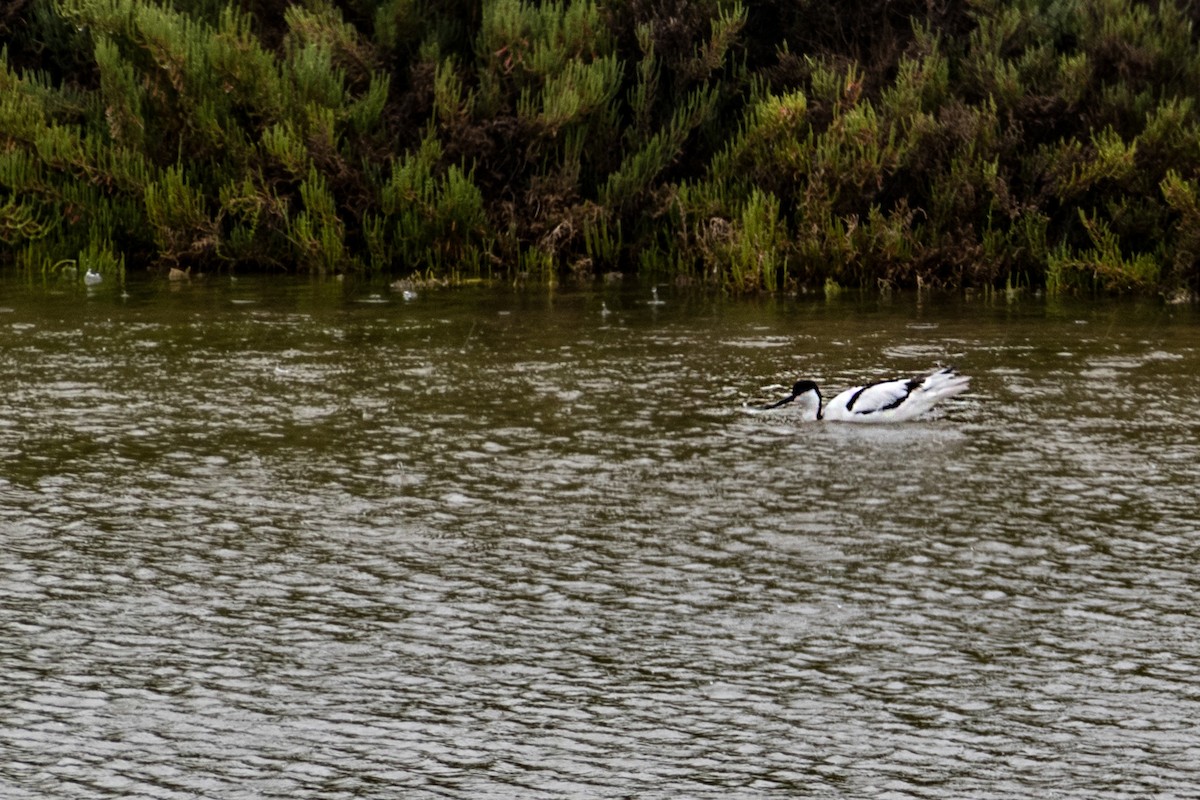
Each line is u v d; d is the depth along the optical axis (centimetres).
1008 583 1273
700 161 3462
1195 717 1024
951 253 3088
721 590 1257
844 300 2905
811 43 3572
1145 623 1183
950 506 1489
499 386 2047
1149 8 3450
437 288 3042
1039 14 3441
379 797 922
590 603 1226
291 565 1313
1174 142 3095
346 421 1842
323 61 3297
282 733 1003
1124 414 1891
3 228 3278
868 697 1056
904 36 3566
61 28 3606
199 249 3241
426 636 1159
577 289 3044
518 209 3341
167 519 1440
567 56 3406
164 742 988
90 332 2458
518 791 930
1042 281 3117
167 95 3319
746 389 2034
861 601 1233
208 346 2338
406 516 1454
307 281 3131
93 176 3269
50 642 1141
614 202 3312
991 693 1062
